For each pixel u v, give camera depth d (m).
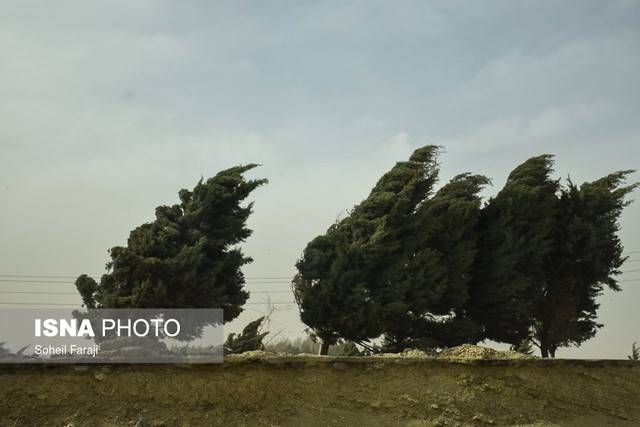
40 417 17.97
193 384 19.41
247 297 29.59
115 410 18.47
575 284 36.25
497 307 33.75
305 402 20.12
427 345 30.75
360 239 30.66
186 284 27.27
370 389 20.95
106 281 26.81
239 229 30.03
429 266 31.53
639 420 23.36
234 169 30.45
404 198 31.95
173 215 29.23
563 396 23.05
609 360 24.89
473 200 33.75
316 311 29.80
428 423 20.59
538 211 35.28
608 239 36.53
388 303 30.36
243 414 19.39
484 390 22.08
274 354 21.64
